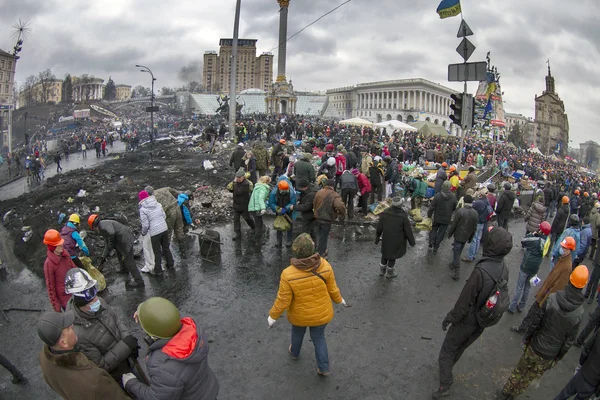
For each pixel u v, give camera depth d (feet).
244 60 474.90
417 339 19.20
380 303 22.72
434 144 112.68
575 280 13.12
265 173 52.95
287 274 14.20
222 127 96.43
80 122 226.38
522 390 14.65
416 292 24.39
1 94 180.86
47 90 398.01
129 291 23.18
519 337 20.20
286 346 18.17
